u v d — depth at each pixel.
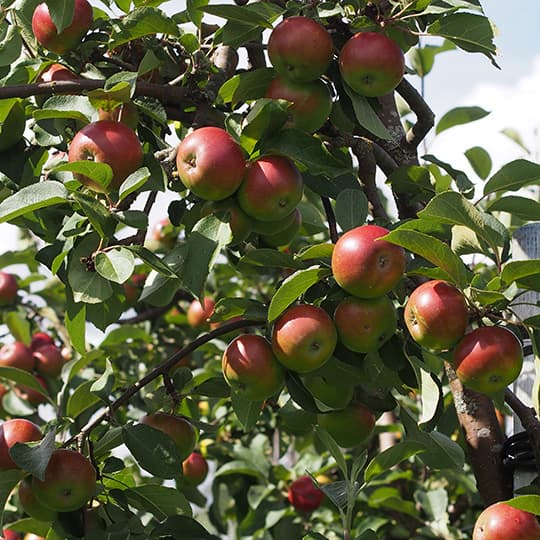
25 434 2.16
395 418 3.09
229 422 3.33
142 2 2.25
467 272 2.01
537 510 1.94
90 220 2.00
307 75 2.10
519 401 2.12
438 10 2.12
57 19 2.12
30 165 2.22
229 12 2.12
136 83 2.17
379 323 2.02
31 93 2.11
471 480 3.00
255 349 2.06
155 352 3.51
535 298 2.20
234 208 2.07
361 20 2.14
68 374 2.67
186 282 2.04
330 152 2.16
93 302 2.04
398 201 2.37
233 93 2.16
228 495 3.24
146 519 2.58
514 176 2.20
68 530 2.12
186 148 2.04
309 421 2.31
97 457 2.19
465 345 1.97
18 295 3.41
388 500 2.93
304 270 1.98
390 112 2.38
